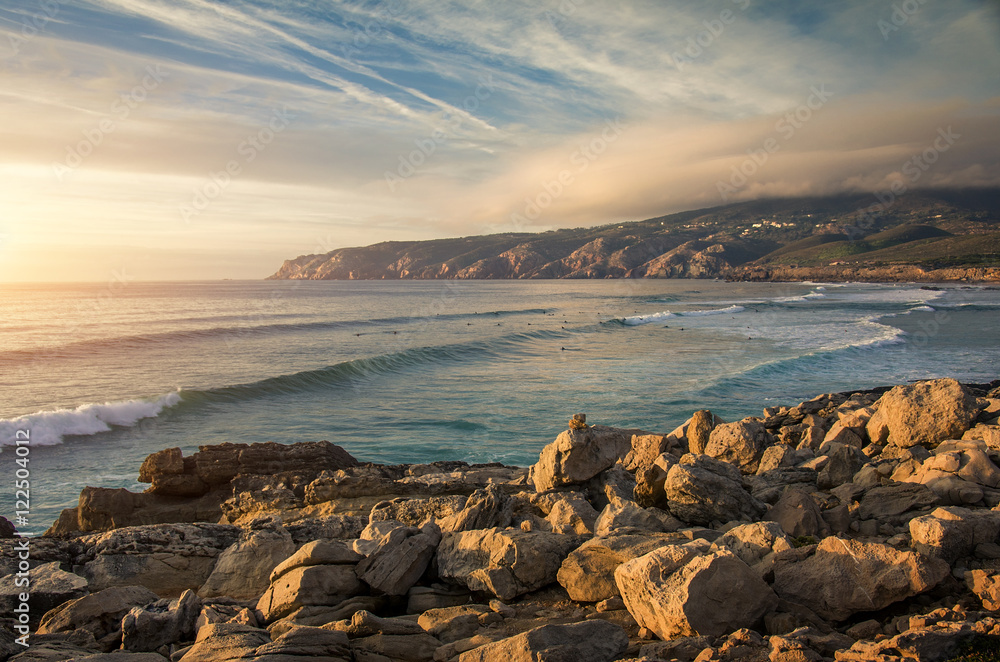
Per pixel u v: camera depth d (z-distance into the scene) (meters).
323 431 28.36
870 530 8.80
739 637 5.93
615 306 119.94
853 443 13.73
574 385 38.09
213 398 35.16
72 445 26.56
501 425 28.75
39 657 6.35
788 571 7.15
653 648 5.89
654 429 27.22
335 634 6.21
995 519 7.62
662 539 8.13
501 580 7.82
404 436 27.27
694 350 53.53
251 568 9.52
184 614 7.42
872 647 5.43
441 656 6.22
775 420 20.09
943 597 6.65
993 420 11.60
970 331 61.88
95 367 46.62
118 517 14.57
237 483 15.27
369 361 45.78
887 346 51.66
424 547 8.59
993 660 5.14
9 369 45.53
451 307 118.38
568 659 5.56
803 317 86.75
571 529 9.38
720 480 9.82
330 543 8.34
